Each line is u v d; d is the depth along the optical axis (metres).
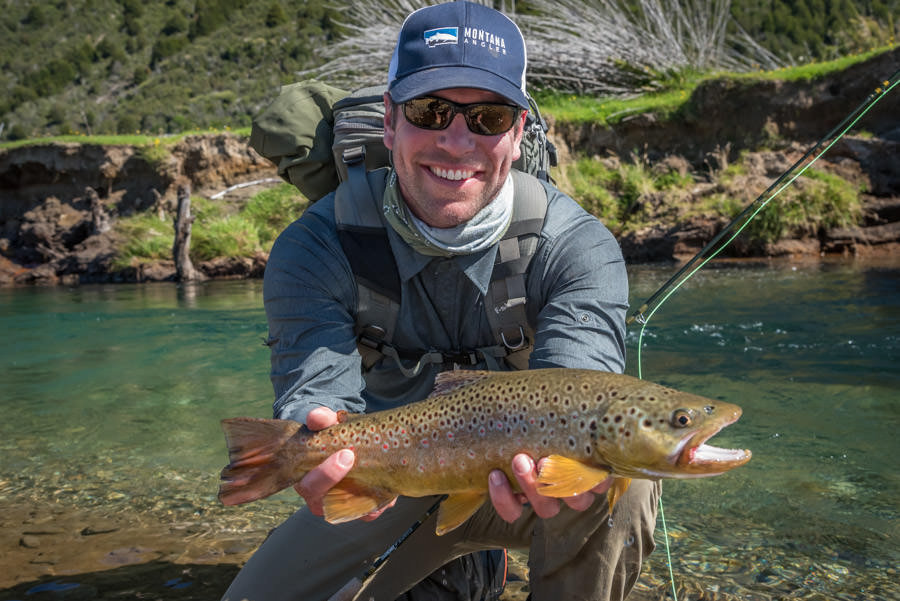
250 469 0.94
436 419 0.91
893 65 7.21
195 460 1.98
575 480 0.82
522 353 1.16
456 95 1.02
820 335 3.18
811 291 4.33
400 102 1.01
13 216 8.80
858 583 1.26
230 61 41.22
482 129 1.02
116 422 2.34
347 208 1.12
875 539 1.41
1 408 2.56
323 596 1.09
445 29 1.04
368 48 8.73
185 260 7.07
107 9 57.44
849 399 2.27
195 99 37.97
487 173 1.04
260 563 1.10
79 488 1.79
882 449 1.85
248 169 8.61
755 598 1.22
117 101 43.97
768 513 1.54
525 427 0.86
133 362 3.28
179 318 4.46
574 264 1.09
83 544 1.48
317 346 1.08
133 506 1.68
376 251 1.10
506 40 1.06
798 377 2.53
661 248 6.58
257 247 7.38
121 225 8.02
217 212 8.09
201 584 1.31
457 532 1.12
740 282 4.88
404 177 1.05
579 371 0.88
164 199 8.36
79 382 2.92
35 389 2.82
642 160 7.73
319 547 1.09
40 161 8.59
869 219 6.62
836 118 7.41
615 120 7.80
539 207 1.11
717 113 7.60
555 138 7.71
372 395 1.18
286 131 1.45
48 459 2.00
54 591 1.29
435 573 1.21
